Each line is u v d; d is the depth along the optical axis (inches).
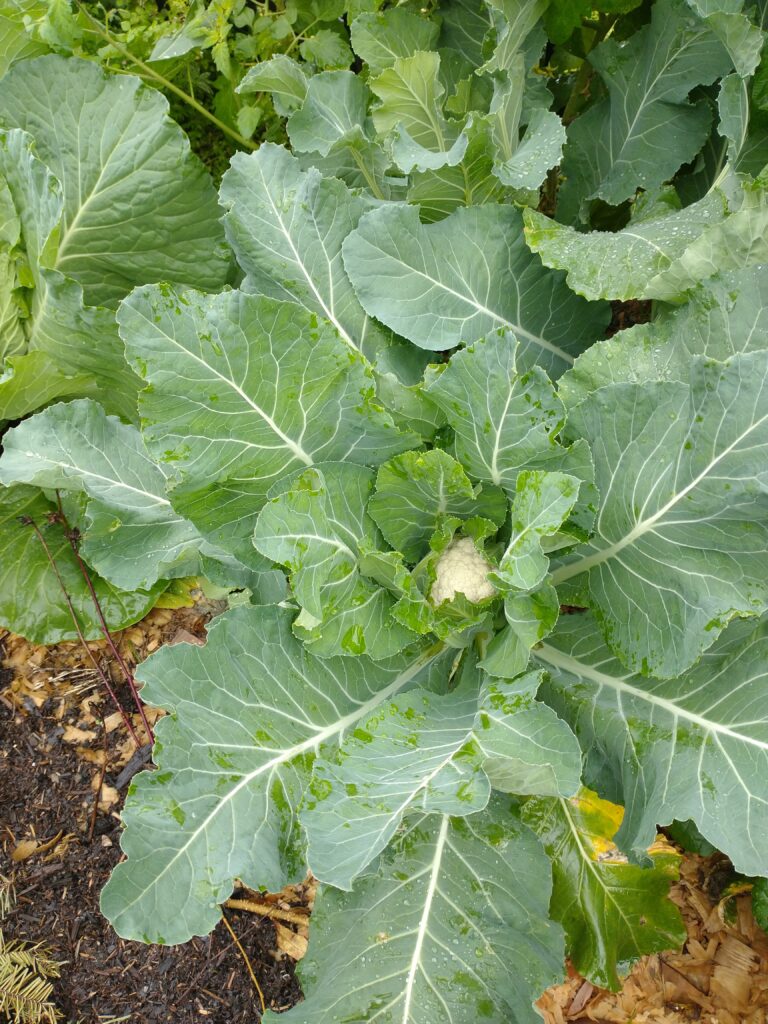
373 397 28.0
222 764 27.5
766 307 27.8
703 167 37.7
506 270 33.4
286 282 32.0
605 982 34.4
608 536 29.9
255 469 28.3
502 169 33.2
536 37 39.1
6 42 38.1
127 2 44.5
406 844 30.9
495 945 29.0
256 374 26.4
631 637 29.7
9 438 32.9
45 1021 35.5
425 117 37.0
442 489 30.3
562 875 34.8
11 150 34.6
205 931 25.6
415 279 31.9
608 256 30.9
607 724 30.7
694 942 37.4
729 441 25.5
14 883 38.0
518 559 26.6
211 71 46.7
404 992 28.5
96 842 39.0
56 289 34.0
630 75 37.4
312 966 29.5
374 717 29.1
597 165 39.6
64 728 41.5
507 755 24.9
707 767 27.5
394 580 29.4
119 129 35.4
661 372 29.5
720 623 26.3
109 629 42.4
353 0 40.1
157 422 25.9
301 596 27.2
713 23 29.7
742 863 25.5
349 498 30.3
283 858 27.7
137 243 37.7
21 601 42.1
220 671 28.3
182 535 34.7
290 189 32.2
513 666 28.8
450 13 40.9
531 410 27.1
